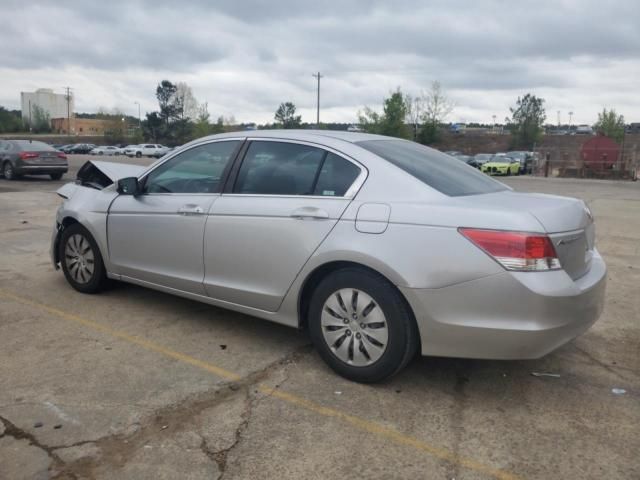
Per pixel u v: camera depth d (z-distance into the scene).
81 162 39.31
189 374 3.71
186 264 4.41
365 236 3.44
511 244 3.10
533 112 70.19
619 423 3.21
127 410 3.22
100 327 4.53
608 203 15.83
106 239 4.99
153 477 2.64
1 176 19.47
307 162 3.90
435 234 3.26
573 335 3.32
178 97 95.50
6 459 2.74
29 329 4.45
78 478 2.62
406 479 2.66
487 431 3.09
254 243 3.93
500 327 3.13
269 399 3.39
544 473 2.73
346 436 3.01
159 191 4.68
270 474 2.67
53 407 3.24
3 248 7.53
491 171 35.19
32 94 149.75
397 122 49.62
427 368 3.88
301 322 3.91
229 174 4.24
